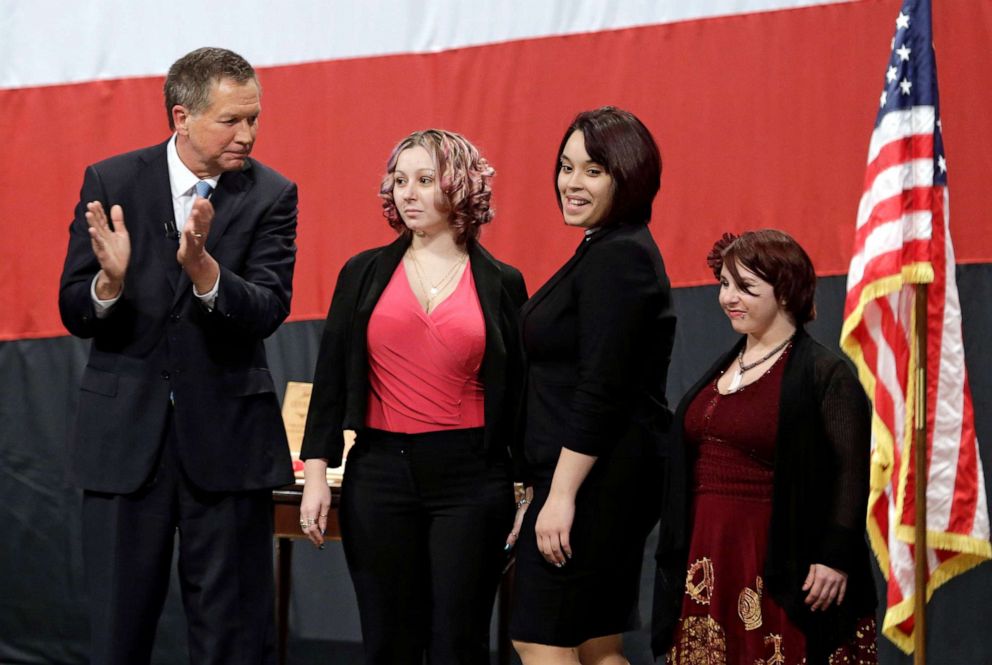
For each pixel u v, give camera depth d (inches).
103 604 219.9
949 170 309.7
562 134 338.3
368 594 227.8
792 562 210.5
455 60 348.2
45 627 372.8
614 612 220.7
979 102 307.6
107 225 208.4
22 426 373.7
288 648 360.5
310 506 232.4
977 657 313.0
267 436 228.4
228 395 223.0
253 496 227.1
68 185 370.0
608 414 210.2
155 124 365.7
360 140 354.9
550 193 339.0
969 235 308.8
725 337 327.9
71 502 371.2
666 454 224.1
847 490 211.8
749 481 216.1
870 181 259.8
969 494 261.1
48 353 372.5
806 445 212.5
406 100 351.6
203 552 223.1
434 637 226.1
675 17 331.3
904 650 260.2
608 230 217.9
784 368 218.2
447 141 234.1
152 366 220.7
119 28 369.1
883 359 258.7
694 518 220.1
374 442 230.4
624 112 220.7
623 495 215.9
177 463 220.7
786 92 322.7
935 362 260.4
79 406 223.8
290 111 359.3
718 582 214.7
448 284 233.3
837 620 212.7
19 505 374.0
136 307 219.6
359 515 228.2
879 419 257.6
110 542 219.6
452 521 227.1
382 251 239.1
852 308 257.8
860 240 259.3
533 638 217.6
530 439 222.1
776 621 212.4
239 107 218.8
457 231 233.3
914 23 260.1
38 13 372.8
